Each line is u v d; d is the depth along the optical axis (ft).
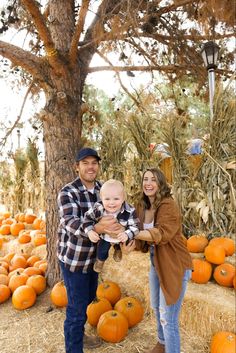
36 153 22.67
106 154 16.75
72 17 13.88
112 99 17.71
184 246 8.16
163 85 17.83
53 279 13.19
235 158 12.88
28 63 12.36
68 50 13.26
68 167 12.87
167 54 16.67
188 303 10.48
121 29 9.88
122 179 16.51
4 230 21.06
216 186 12.96
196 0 10.69
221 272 11.72
